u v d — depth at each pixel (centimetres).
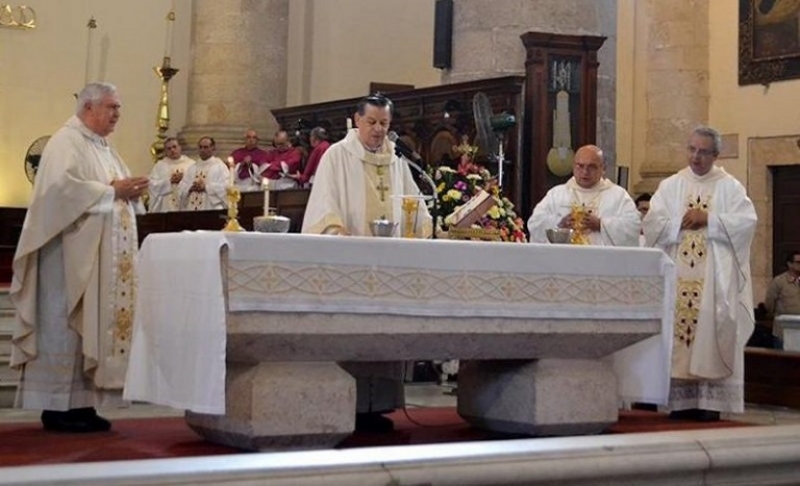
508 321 626
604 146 1338
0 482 391
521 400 665
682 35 1795
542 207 847
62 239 701
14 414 810
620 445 531
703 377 811
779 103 1730
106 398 702
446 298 606
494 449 502
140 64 1723
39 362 698
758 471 560
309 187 1218
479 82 1290
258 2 1669
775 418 936
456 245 610
